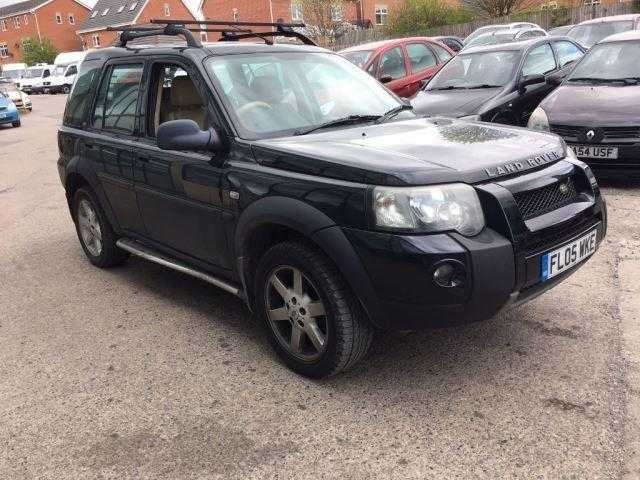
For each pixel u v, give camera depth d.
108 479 2.83
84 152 5.13
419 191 2.88
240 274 3.72
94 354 4.03
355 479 2.71
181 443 3.04
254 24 4.82
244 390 3.47
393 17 32.47
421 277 2.85
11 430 3.26
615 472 2.62
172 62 4.25
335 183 3.11
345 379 3.50
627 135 6.31
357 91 4.44
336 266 3.18
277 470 2.80
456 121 4.15
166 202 4.26
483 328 3.95
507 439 2.88
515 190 3.06
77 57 49.62
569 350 3.61
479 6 30.34
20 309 4.90
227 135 3.72
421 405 3.20
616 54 7.67
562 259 3.20
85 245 5.77
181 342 4.10
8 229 7.52
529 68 8.75
